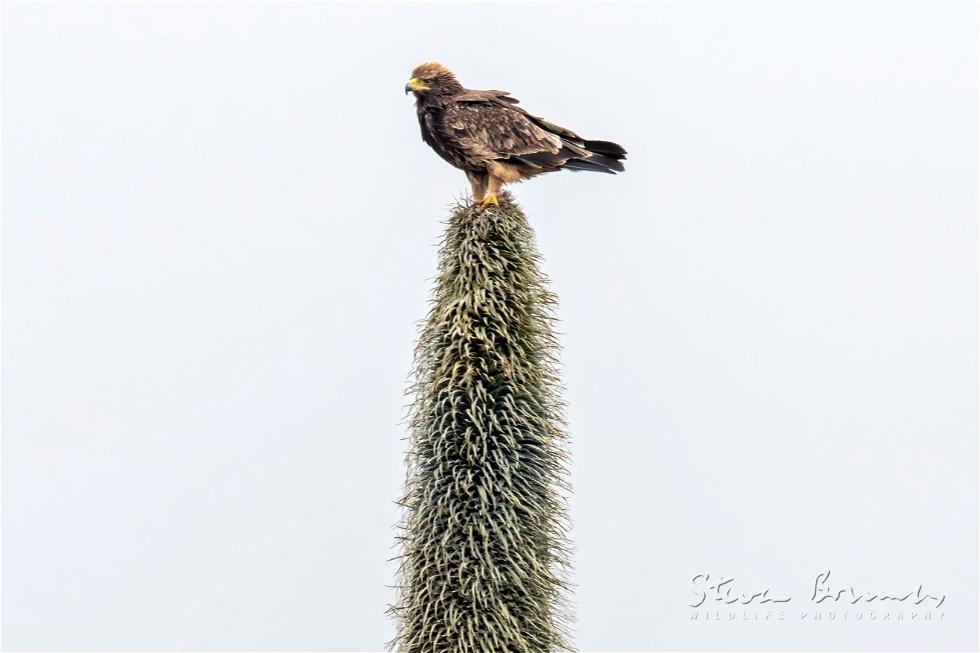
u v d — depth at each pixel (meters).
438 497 13.12
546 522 13.47
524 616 13.12
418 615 13.25
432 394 13.45
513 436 13.23
